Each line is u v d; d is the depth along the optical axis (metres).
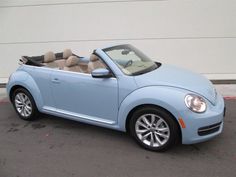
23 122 5.18
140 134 3.96
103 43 7.62
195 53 7.43
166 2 7.14
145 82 3.87
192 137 3.60
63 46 7.78
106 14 7.41
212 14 7.09
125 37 7.52
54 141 4.37
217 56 7.39
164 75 4.13
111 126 4.18
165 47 7.47
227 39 7.23
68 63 4.97
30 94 5.02
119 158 3.79
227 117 5.05
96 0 7.34
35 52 7.90
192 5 7.09
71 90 4.45
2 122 5.22
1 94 7.18
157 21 7.30
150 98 3.69
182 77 4.14
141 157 3.79
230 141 4.14
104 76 4.02
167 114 3.65
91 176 3.42
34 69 4.94
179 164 3.60
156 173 3.43
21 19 7.70
